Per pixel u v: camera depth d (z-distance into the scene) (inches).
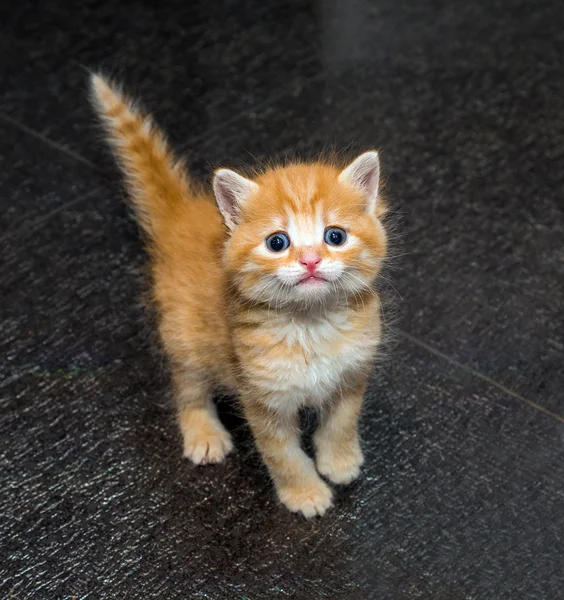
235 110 33.9
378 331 24.4
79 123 33.8
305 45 36.1
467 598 23.7
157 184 27.0
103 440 26.5
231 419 27.0
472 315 28.6
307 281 22.6
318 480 25.5
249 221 23.3
